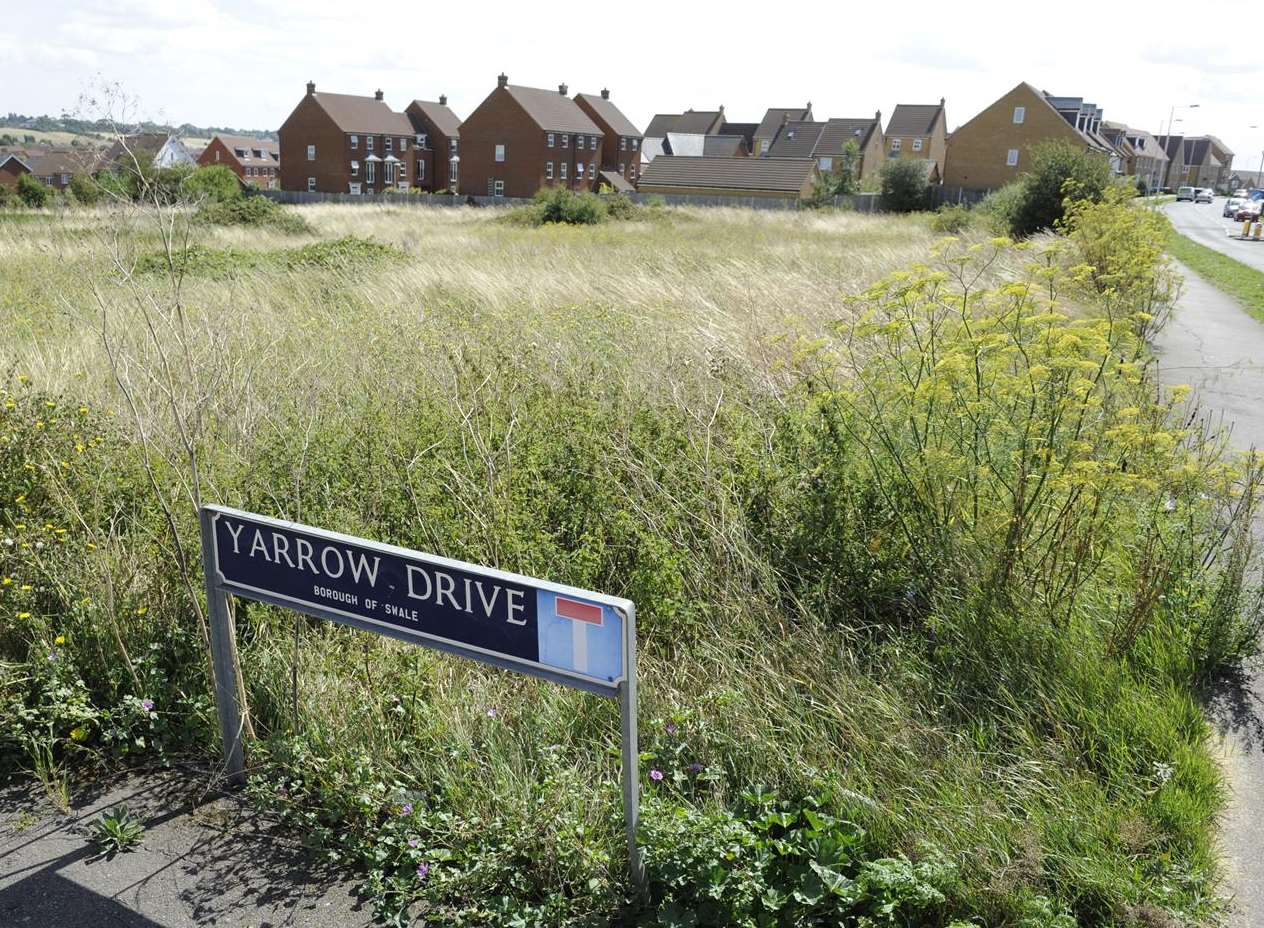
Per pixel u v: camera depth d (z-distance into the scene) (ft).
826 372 18.80
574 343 25.05
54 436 17.42
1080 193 73.26
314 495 16.11
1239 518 16.05
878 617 14.20
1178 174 412.16
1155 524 15.26
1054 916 9.11
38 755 11.59
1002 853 9.73
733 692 11.62
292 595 10.59
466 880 9.78
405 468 16.60
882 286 16.25
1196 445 19.38
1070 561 14.67
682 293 34.37
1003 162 231.71
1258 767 11.75
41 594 14.34
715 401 19.72
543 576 14.17
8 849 10.37
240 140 326.65
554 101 254.27
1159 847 10.09
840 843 9.72
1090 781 10.91
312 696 12.33
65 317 27.78
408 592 9.80
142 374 19.06
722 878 9.32
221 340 19.66
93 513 15.61
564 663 9.13
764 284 36.91
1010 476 15.93
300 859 10.32
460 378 21.31
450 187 268.00
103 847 10.39
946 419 15.83
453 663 13.00
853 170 224.12
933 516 14.85
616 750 11.16
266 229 78.54
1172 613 14.16
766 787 10.78
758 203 190.70
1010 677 12.37
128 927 9.30
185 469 16.40
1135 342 19.52
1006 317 16.62
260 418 18.84
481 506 15.67
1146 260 37.37
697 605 13.75
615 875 9.75
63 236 43.86
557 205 107.76
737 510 15.42
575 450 17.28
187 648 13.25
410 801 10.71
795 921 9.26
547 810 10.12
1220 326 46.52
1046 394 15.23
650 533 14.76
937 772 10.88
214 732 12.16
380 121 252.42
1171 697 12.51
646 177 223.30
